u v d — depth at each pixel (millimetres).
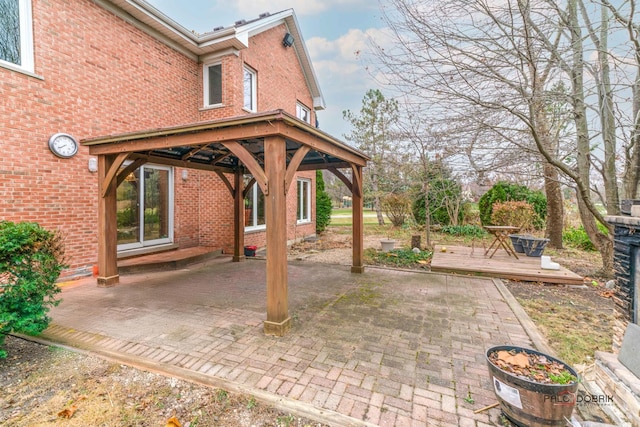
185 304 4496
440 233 13781
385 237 12984
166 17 7145
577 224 12188
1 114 4773
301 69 12289
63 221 5605
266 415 2229
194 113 8578
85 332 3514
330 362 2891
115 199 5520
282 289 3555
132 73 6840
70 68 5672
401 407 2275
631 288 2330
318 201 14227
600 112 5145
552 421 1929
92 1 6043
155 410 2279
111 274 5465
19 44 5078
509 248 7941
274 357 2977
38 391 2486
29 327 2906
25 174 5066
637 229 2240
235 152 3787
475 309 4312
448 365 2850
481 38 4609
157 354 3027
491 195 13047
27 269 2926
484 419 2152
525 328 3678
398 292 5102
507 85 4914
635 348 2152
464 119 5418
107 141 4922
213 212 8820
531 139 5746
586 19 4770
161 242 7895
